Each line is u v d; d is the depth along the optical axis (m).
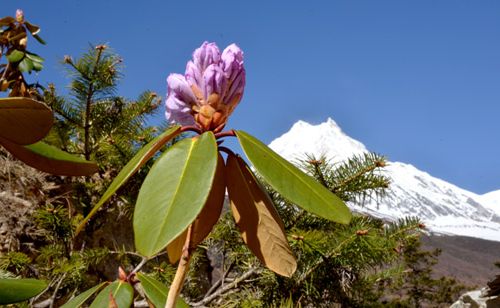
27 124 0.38
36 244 1.61
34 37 1.33
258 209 0.40
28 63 1.31
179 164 0.36
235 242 1.53
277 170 0.37
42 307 1.22
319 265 1.30
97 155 1.86
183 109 0.41
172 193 0.34
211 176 0.34
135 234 0.33
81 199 1.76
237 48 0.42
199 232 0.38
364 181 1.36
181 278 0.35
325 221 1.45
